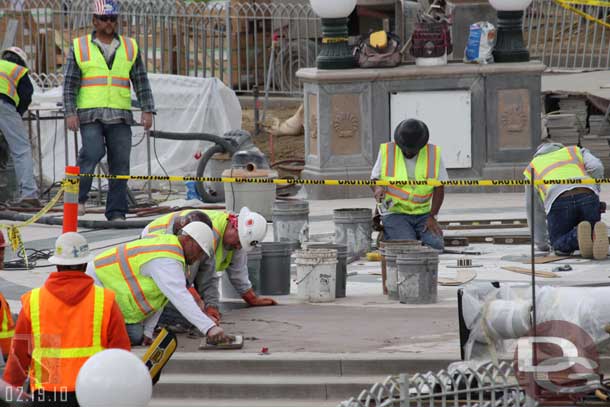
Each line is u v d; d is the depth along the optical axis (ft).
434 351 77.36
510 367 65.31
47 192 144.56
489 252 113.09
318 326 84.64
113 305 60.75
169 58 195.31
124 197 129.70
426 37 146.51
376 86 146.00
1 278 104.68
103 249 115.85
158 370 64.08
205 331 78.07
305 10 195.62
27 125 159.43
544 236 111.65
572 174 107.76
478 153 147.33
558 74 192.54
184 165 159.02
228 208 131.23
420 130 106.42
